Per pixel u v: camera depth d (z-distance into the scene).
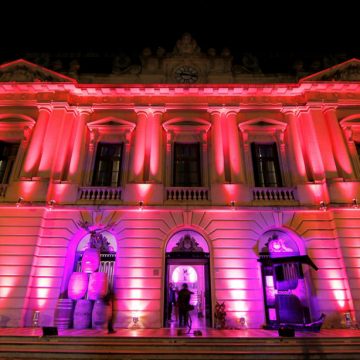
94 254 10.83
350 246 11.38
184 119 13.90
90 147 13.59
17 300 10.62
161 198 12.29
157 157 13.09
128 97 14.28
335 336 8.08
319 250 11.59
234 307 10.86
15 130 13.73
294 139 13.46
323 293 10.99
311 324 9.38
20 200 11.86
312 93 14.10
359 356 7.07
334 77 14.24
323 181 12.47
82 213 12.05
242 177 12.80
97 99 14.29
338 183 12.27
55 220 11.96
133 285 11.11
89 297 10.32
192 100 14.21
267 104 14.18
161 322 10.64
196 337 7.93
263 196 12.59
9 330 9.43
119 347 7.50
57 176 12.70
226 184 12.52
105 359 6.96
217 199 12.27
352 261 11.20
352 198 12.05
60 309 10.17
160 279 11.21
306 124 13.74
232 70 15.23
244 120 14.11
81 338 7.91
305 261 10.05
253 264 11.45
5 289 10.78
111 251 11.96
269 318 10.91
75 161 12.98
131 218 12.02
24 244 11.37
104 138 13.89
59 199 12.27
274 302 11.12
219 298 10.97
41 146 13.18
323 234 11.82
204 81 14.70
